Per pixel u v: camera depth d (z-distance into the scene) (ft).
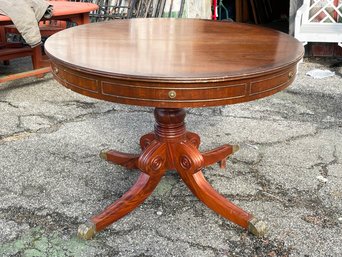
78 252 5.98
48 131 9.83
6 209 6.91
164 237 6.29
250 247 6.08
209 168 8.19
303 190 7.46
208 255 5.92
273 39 6.80
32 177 7.84
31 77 13.78
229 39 6.81
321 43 15.72
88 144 9.16
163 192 7.41
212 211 6.88
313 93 12.30
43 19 11.62
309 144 9.15
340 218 6.70
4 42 14.20
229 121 10.41
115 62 5.39
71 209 6.93
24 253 5.96
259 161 8.45
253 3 21.99
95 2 16.16
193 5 15.97
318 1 15.21
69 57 5.58
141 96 4.99
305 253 5.96
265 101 11.76
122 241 6.20
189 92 4.90
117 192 7.41
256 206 7.01
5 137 9.50
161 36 7.02
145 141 7.54
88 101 11.78
